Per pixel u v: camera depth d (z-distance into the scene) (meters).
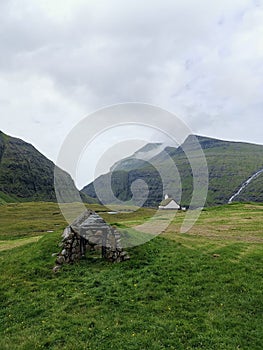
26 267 14.16
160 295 11.22
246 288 11.45
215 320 9.57
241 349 8.18
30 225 51.78
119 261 14.33
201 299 10.91
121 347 8.31
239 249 16.31
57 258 14.38
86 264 14.39
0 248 21.08
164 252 15.59
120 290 11.68
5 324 9.88
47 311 10.45
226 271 12.96
